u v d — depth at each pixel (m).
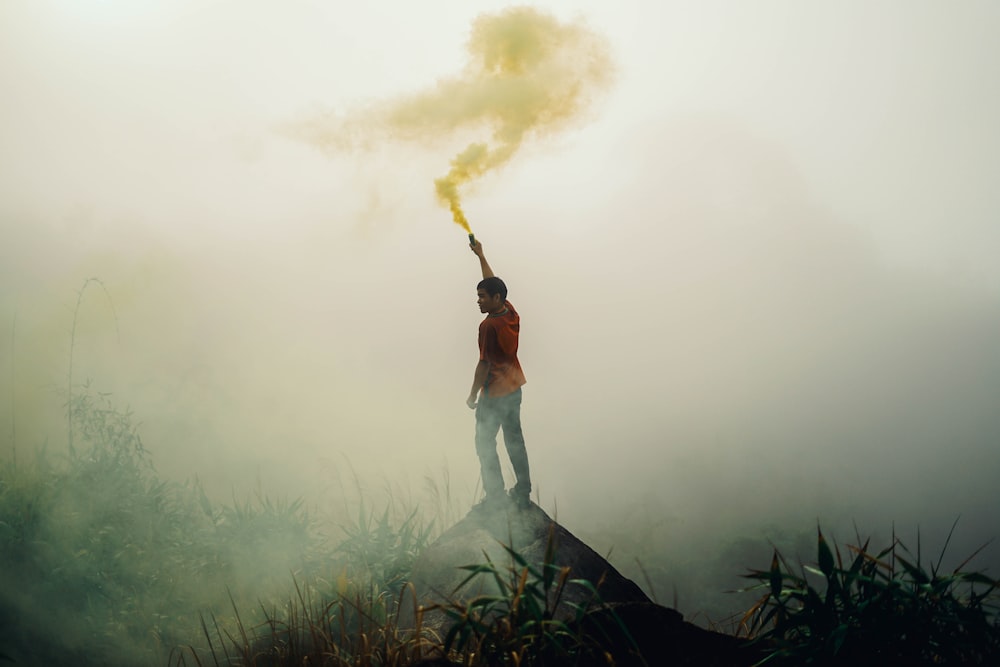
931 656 3.75
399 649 4.11
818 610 3.79
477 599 3.77
